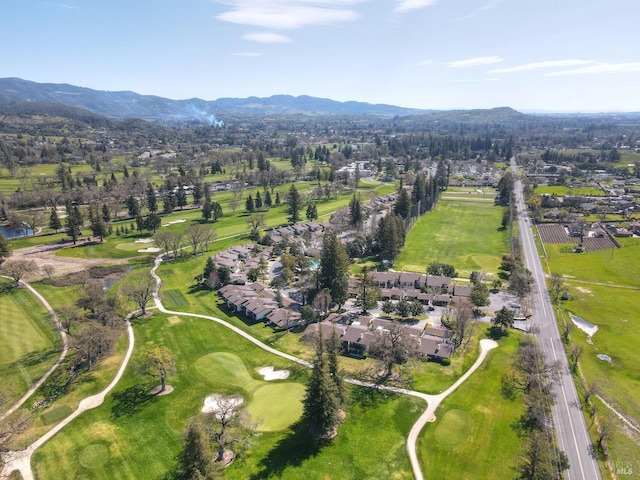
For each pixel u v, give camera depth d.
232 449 66.88
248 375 86.94
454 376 85.06
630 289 130.12
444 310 117.75
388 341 89.06
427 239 184.00
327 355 79.19
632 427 72.38
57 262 153.62
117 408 76.69
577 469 62.62
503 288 130.62
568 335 101.31
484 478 60.56
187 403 78.06
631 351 95.94
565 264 152.50
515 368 86.75
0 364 89.31
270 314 112.25
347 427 71.31
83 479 61.09
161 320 111.12
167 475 61.78
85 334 89.31
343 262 121.94
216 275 132.88
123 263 155.25
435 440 67.69
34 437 69.00
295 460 64.31
